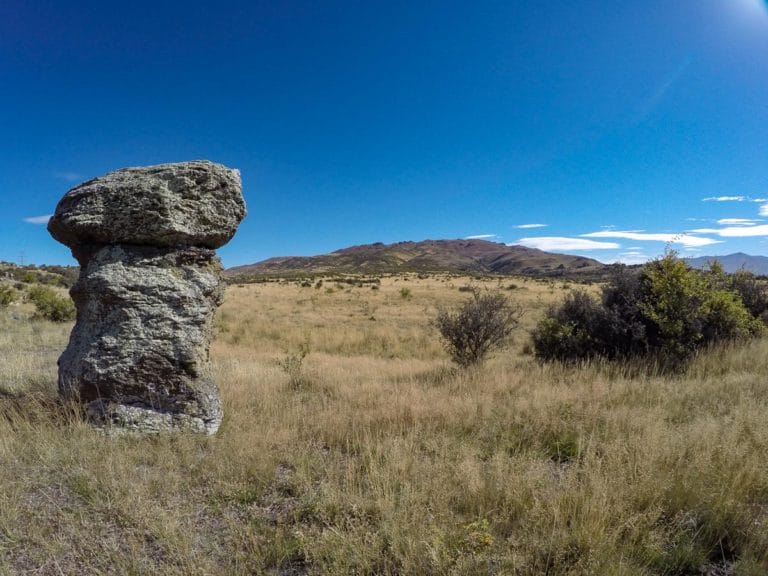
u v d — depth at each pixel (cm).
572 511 350
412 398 684
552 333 1070
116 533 345
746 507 351
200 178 582
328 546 319
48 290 2408
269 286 5634
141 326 548
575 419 571
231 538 338
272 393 753
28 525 349
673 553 310
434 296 4162
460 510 378
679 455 429
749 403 588
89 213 552
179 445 501
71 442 482
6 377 732
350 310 3275
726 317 1030
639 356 971
